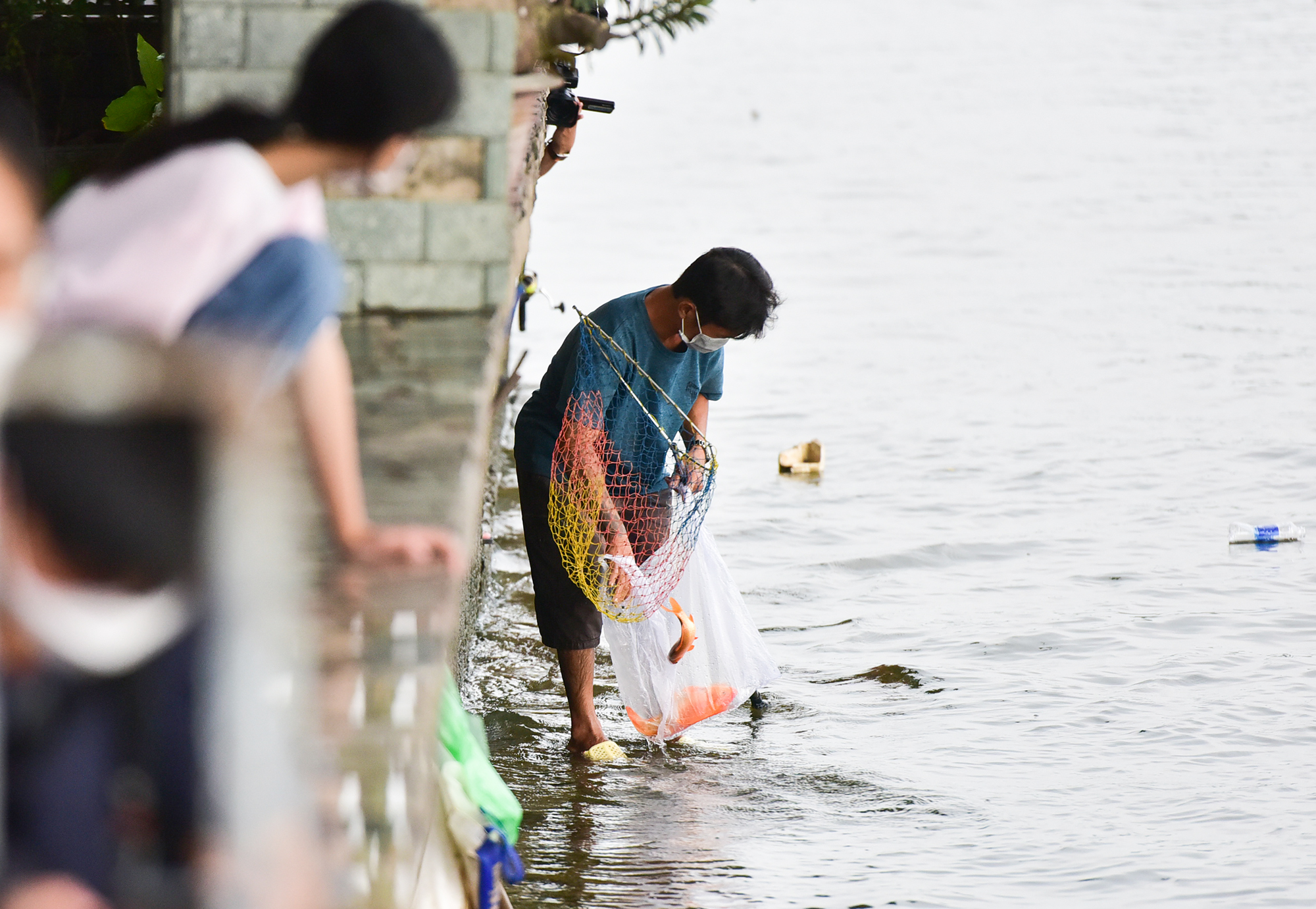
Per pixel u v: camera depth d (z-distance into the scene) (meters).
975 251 45.16
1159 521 21.64
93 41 14.09
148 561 3.08
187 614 3.12
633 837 11.91
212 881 3.24
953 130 74.00
